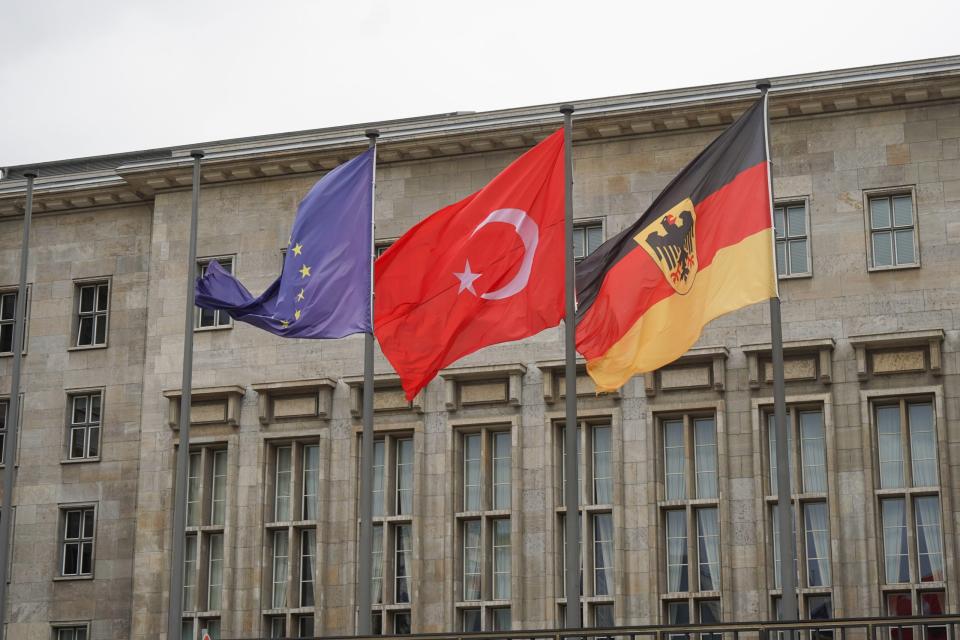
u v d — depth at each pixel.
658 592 37.34
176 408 42.25
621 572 37.66
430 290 29.98
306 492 41.25
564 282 29.19
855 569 36.19
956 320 36.72
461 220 30.03
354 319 30.33
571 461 28.39
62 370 44.81
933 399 36.75
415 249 30.27
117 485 43.38
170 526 41.53
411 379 29.75
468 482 40.06
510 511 39.12
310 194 31.47
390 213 41.78
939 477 35.97
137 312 44.53
